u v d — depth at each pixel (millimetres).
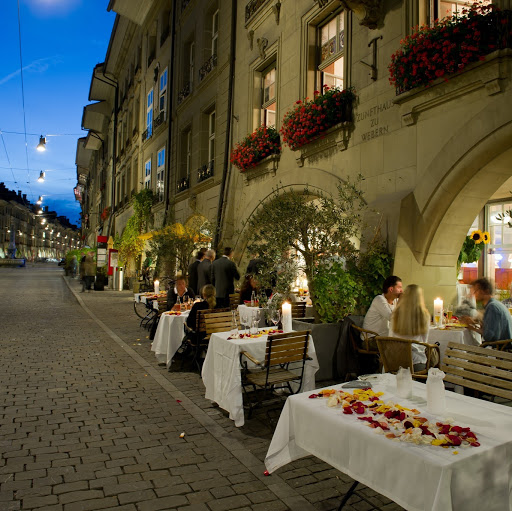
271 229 6914
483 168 5934
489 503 2189
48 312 14023
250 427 4547
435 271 6918
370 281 6688
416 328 4656
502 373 3320
